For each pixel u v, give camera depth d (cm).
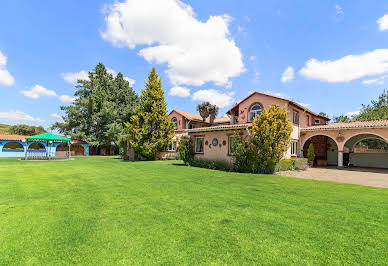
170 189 797
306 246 347
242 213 514
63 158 2772
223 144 1616
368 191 805
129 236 378
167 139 2609
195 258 305
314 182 1014
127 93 4716
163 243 351
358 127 1741
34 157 2581
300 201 635
